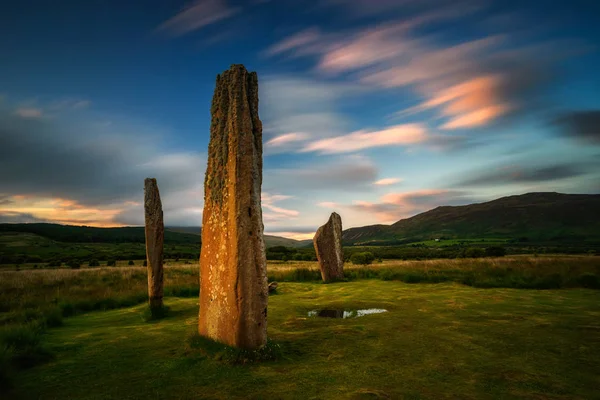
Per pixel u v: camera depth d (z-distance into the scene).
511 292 14.48
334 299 14.37
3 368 5.72
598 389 5.05
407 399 4.75
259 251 6.91
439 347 7.20
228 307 6.95
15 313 11.37
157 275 11.93
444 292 15.14
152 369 6.29
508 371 5.77
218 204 7.58
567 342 7.32
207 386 5.42
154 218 12.15
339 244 22.25
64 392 5.34
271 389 5.21
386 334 8.33
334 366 6.18
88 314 12.80
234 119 7.29
